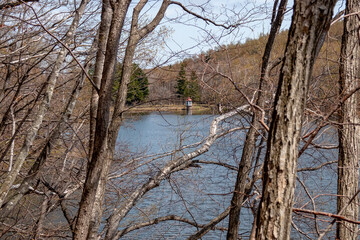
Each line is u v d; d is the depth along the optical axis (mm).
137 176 7117
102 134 4383
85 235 4395
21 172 7824
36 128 5430
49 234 6781
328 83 5578
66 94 8227
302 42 2660
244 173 6480
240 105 6062
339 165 5602
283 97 2729
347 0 5449
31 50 7281
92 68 7953
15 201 6172
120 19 4461
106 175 4836
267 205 2723
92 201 4438
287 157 2693
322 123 3793
